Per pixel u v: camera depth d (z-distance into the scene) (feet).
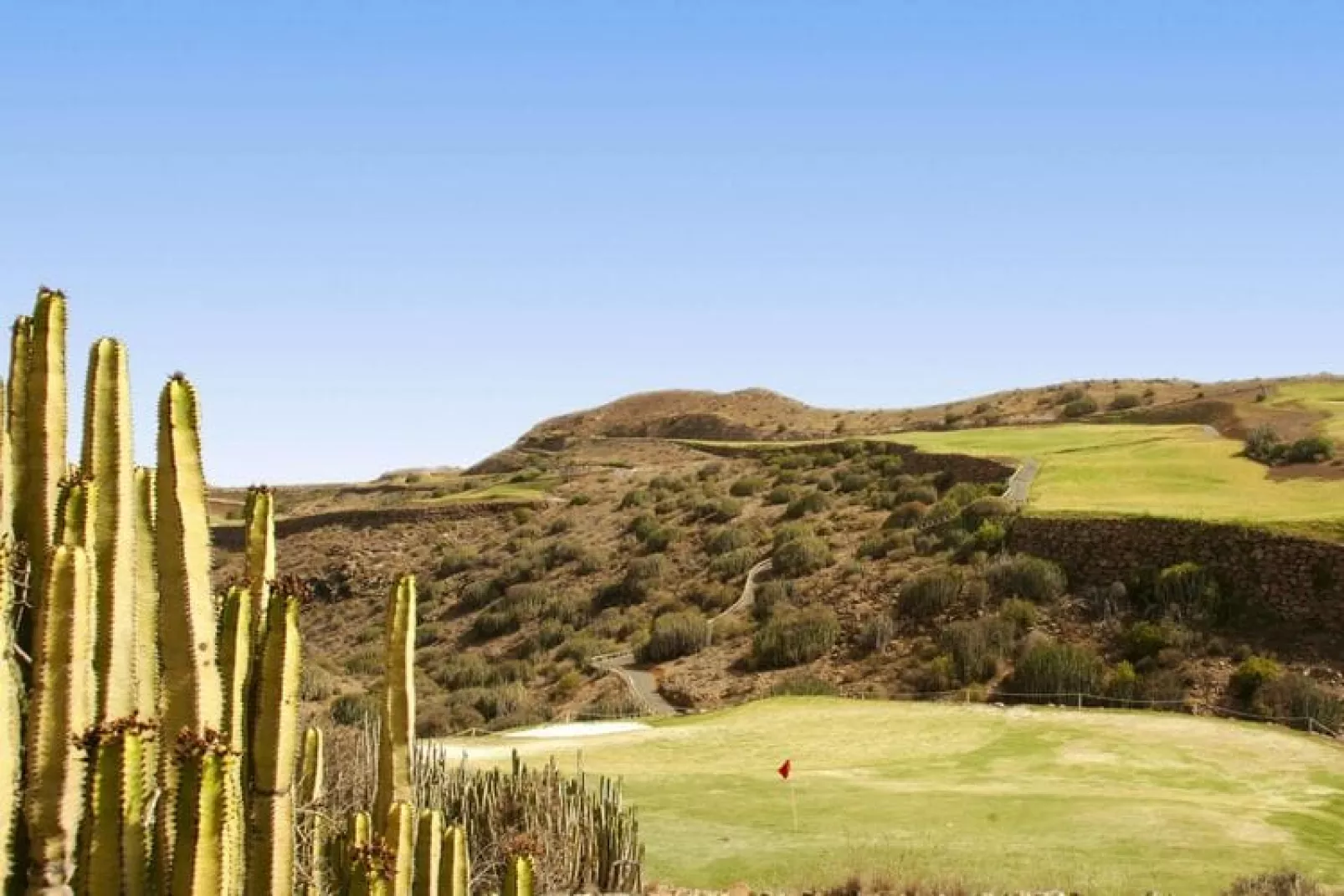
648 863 53.11
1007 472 177.37
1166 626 117.19
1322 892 46.65
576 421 440.04
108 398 24.07
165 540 24.40
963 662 120.47
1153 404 280.31
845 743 84.23
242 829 23.52
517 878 32.50
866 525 174.60
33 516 24.25
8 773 21.27
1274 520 123.54
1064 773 71.97
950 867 50.37
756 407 416.46
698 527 198.29
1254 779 69.72
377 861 26.78
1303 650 109.91
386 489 324.80
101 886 21.15
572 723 103.60
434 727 126.41
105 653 23.20
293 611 25.35
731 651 142.20
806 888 48.75
